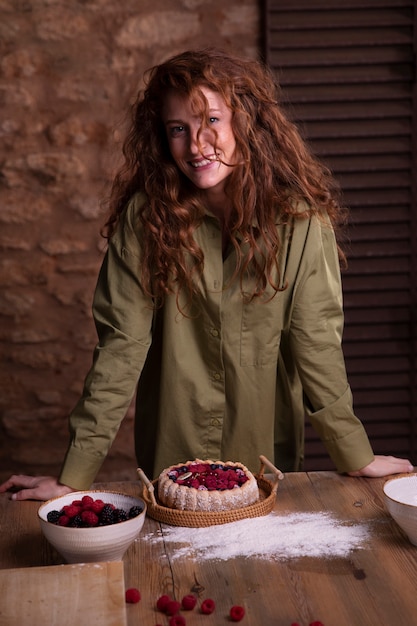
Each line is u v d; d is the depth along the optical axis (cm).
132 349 207
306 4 358
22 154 371
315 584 152
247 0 365
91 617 131
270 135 212
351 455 206
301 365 212
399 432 380
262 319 213
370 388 380
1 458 389
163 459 224
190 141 194
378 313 377
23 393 386
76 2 364
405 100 364
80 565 145
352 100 361
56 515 162
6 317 381
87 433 200
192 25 368
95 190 376
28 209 375
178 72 193
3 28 363
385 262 374
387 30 360
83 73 368
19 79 367
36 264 379
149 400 234
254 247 206
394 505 164
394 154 367
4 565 163
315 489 197
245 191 205
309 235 210
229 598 148
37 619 131
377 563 159
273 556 162
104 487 202
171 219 207
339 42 358
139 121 214
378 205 369
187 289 212
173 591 151
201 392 219
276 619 141
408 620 140
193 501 177
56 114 370
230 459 227
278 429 240
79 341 386
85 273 382
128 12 366
